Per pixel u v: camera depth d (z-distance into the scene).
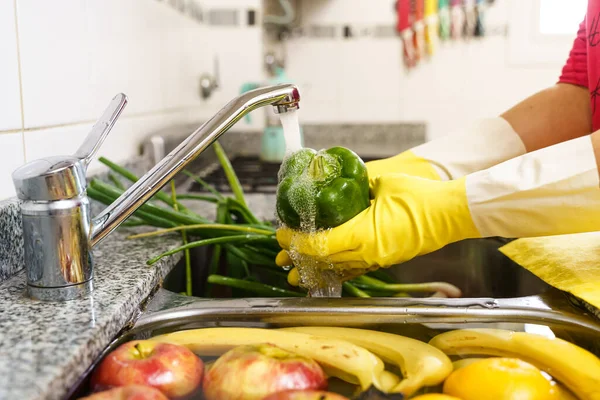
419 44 2.83
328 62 2.89
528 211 0.64
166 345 0.50
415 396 0.45
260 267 0.91
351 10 2.84
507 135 0.90
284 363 0.46
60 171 0.54
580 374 0.48
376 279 0.93
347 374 0.48
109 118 0.58
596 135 0.64
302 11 2.85
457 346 0.54
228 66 2.33
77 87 0.96
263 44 2.46
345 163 0.69
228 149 2.39
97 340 0.49
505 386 0.45
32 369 0.42
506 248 0.83
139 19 1.34
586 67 0.90
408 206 0.67
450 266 0.99
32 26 0.79
